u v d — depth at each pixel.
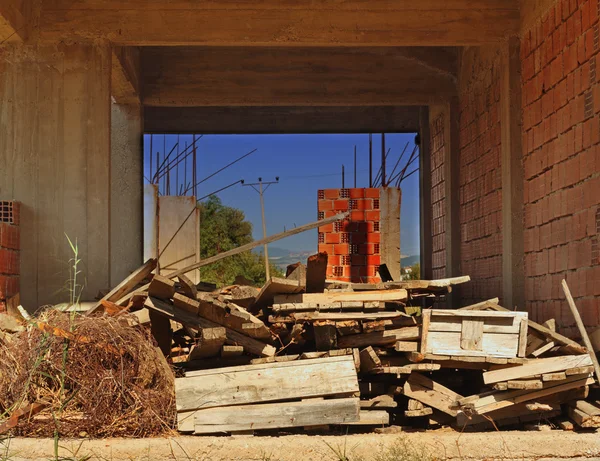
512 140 9.75
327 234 15.77
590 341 6.70
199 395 5.71
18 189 9.55
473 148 12.12
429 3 9.94
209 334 6.11
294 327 6.72
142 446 5.30
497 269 10.79
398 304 6.75
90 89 9.66
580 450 5.38
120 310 6.73
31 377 5.82
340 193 15.84
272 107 15.70
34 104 9.64
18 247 9.38
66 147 9.59
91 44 9.73
